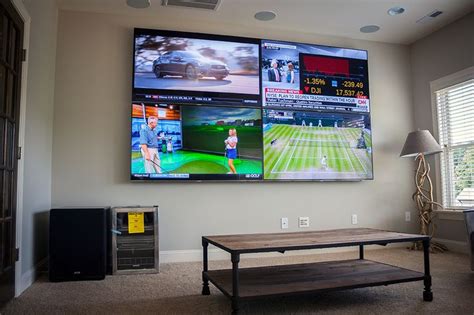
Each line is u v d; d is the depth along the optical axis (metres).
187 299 2.50
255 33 4.23
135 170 3.63
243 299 2.05
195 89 3.86
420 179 4.40
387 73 4.71
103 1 3.61
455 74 4.19
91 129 3.71
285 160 4.05
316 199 4.25
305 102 4.19
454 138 4.24
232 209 3.97
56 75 3.67
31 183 2.91
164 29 3.95
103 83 3.77
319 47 4.32
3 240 2.32
